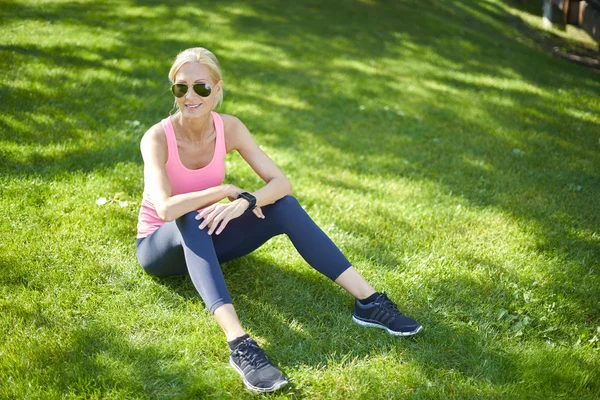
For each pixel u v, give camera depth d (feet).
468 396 8.24
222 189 9.21
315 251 9.43
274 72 25.94
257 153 10.11
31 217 12.03
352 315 9.91
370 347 9.23
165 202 8.84
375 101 23.73
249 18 34.19
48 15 29.86
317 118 21.27
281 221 9.38
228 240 9.64
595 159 19.24
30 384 7.79
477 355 9.19
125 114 18.79
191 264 8.65
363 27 35.63
